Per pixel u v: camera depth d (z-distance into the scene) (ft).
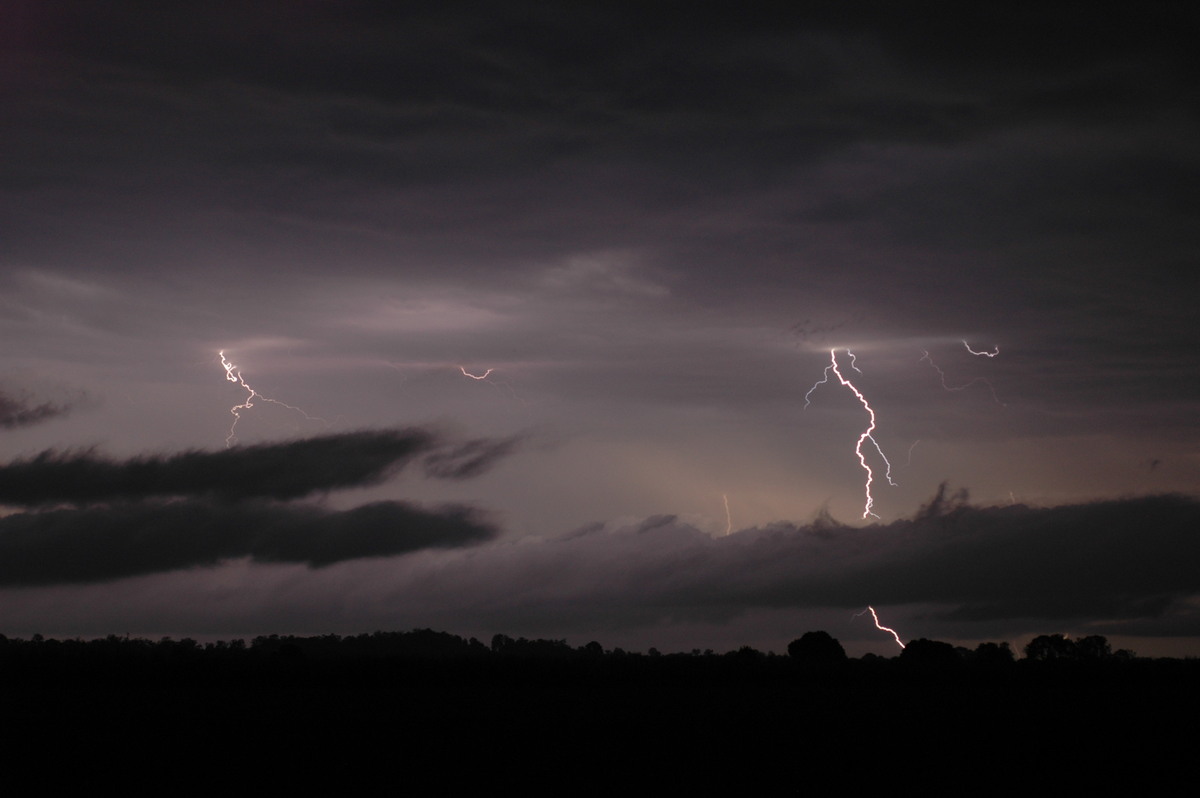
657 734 92.63
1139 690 153.79
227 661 191.11
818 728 97.09
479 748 82.79
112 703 133.49
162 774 70.95
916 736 90.17
